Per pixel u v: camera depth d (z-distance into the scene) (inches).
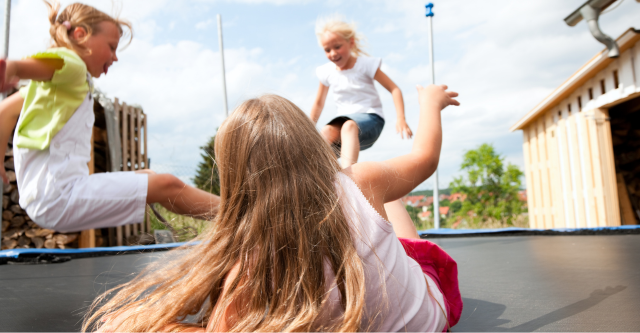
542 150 242.2
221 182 28.5
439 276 35.5
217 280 27.0
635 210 214.5
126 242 162.4
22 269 80.0
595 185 194.5
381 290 26.3
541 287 51.9
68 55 62.3
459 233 148.8
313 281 25.1
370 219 27.4
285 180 26.7
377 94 96.0
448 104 38.5
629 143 222.1
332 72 98.8
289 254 25.6
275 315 24.6
